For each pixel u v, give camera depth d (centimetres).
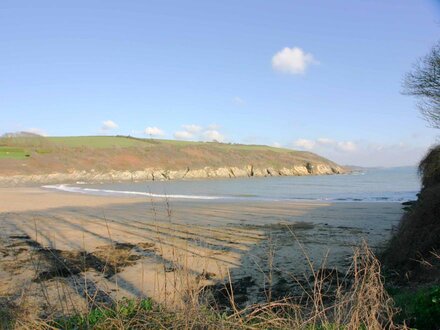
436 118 1970
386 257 1001
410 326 495
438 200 968
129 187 5481
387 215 2055
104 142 10462
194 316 435
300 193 4284
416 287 741
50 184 6350
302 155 13388
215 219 1972
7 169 7000
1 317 458
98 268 1027
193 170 9462
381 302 493
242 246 1284
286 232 1569
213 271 978
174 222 1867
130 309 528
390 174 11006
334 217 2008
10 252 1219
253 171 10606
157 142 11562
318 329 479
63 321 501
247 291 841
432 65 2020
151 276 934
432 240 895
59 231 1606
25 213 2256
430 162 1659
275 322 470
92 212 2292
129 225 1761
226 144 13662
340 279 903
